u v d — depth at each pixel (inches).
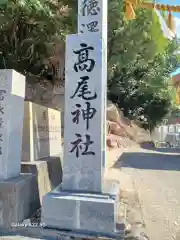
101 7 175.2
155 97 771.4
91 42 157.6
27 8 283.4
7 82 162.4
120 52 518.0
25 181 163.9
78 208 142.3
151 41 538.9
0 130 161.8
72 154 154.9
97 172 151.2
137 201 194.5
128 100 744.3
